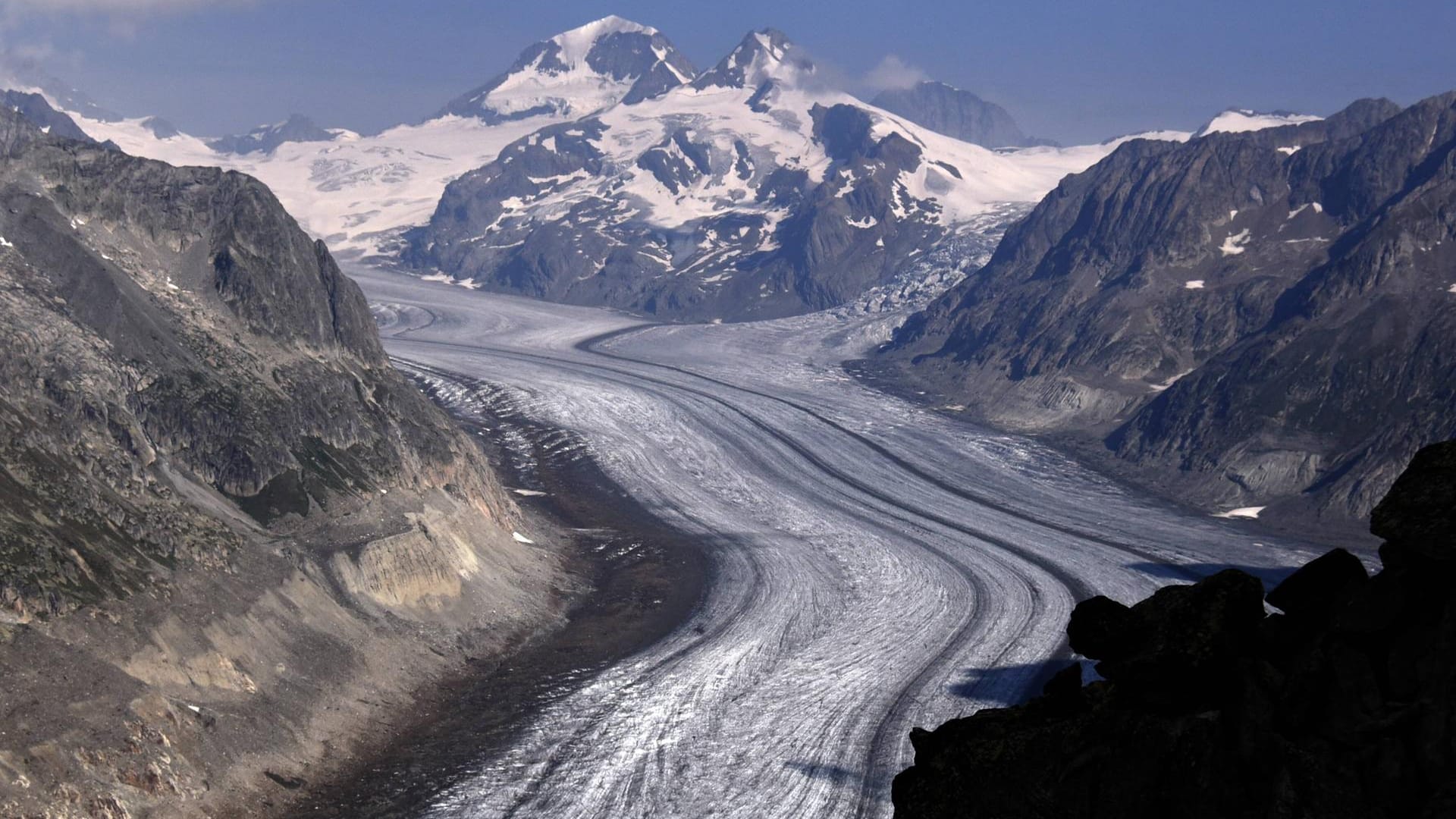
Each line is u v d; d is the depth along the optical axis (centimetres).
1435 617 927
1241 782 960
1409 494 949
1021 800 1038
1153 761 995
